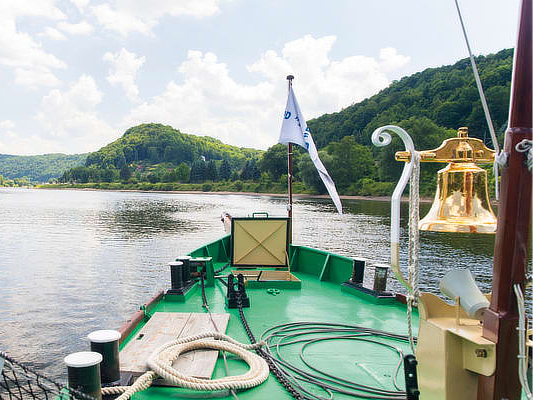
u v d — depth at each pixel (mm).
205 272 7215
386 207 66312
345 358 4324
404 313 5844
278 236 7828
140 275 23828
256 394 3586
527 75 1646
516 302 1786
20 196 125375
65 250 31547
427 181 50062
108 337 3352
